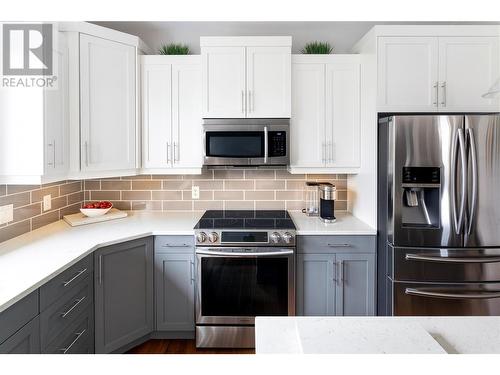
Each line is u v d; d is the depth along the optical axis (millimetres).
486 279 2010
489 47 2225
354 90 2486
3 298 1187
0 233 1884
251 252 2184
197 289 2225
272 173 2863
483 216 1973
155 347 2275
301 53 2842
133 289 2150
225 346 2248
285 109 2426
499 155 1953
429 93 2227
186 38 2826
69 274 1632
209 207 2883
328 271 2250
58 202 2486
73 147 2117
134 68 2414
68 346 1644
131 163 2426
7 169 1792
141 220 2547
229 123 2422
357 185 2623
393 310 2049
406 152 1989
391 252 2055
